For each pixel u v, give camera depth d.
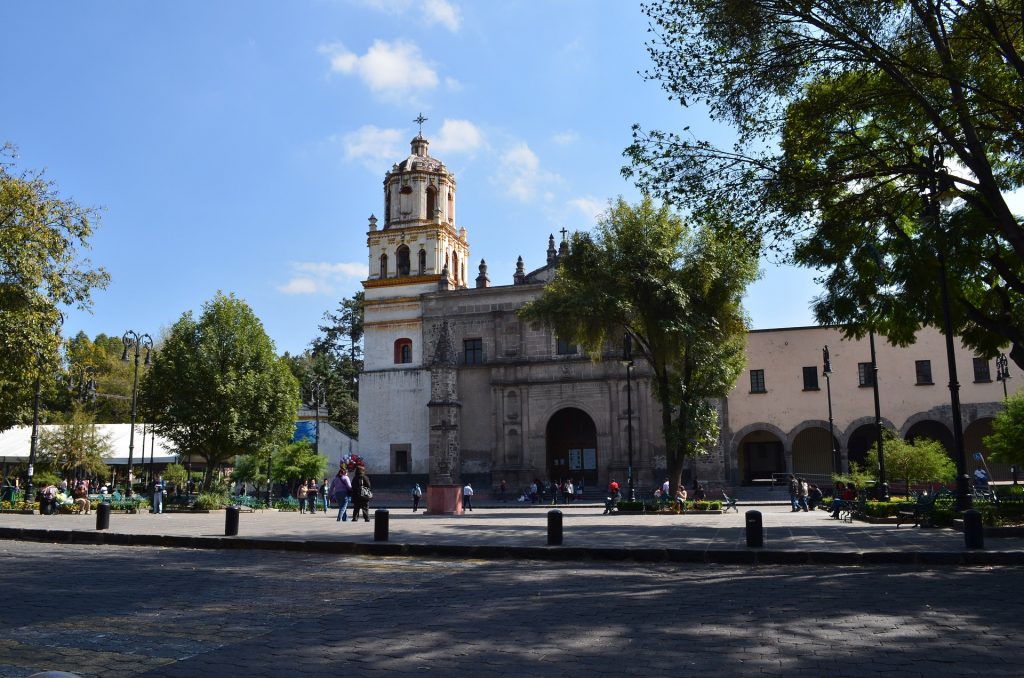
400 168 58.66
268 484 42.22
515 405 52.16
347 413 78.12
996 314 19.66
